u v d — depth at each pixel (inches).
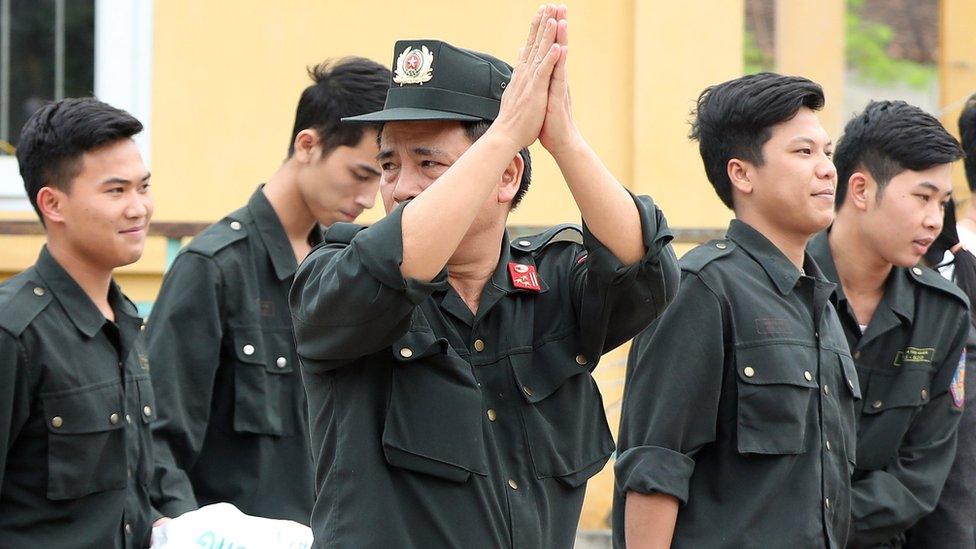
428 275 292.0
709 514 386.0
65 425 382.6
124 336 402.3
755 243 403.5
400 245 290.0
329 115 452.1
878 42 1998.0
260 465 447.2
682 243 647.8
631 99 674.2
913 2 2018.9
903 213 433.7
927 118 439.8
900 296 441.1
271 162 664.4
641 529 385.4
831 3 968.9
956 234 485.4
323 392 316.5
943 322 443.8
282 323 455.2
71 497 382.9
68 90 669.9
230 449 449.1
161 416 433.1
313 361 310.3
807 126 402.6
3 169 661.9
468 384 311.3
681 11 674.2
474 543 305.6
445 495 306.8
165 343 438.3
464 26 669.3
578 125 673.6
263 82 665.0
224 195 662.5
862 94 1988.2
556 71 297.0
